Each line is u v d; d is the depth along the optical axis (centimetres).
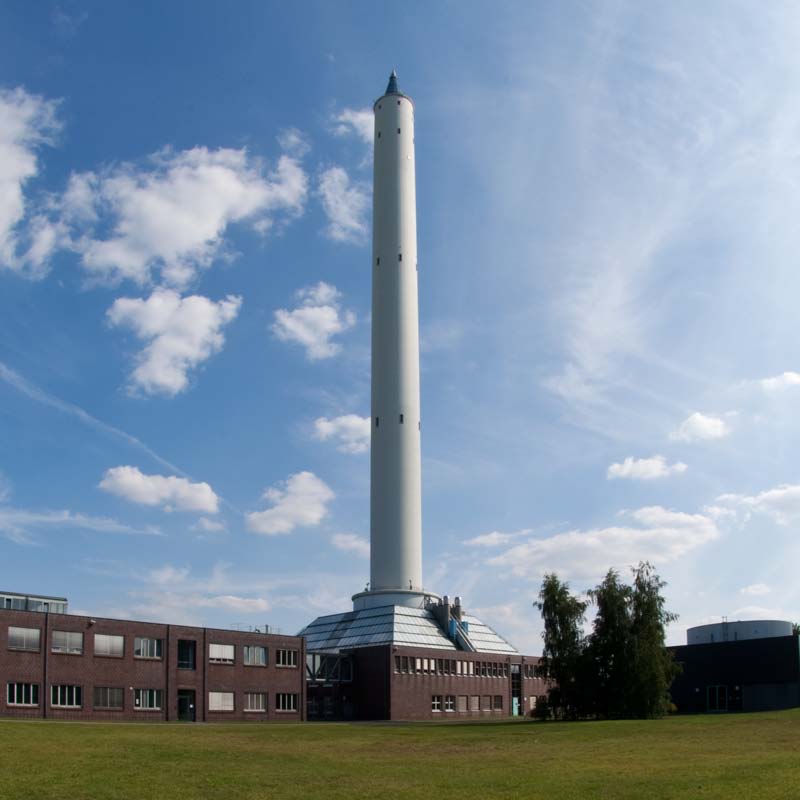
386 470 11925
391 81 13200
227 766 4062
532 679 12700
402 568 11769
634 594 8419
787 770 3534
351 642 11256
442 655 11162
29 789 3272
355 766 4106
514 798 3034
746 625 12500
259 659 9350
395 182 12719
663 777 3456
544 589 8719
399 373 12150
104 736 5544
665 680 8256
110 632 8125
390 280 12412
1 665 7319
